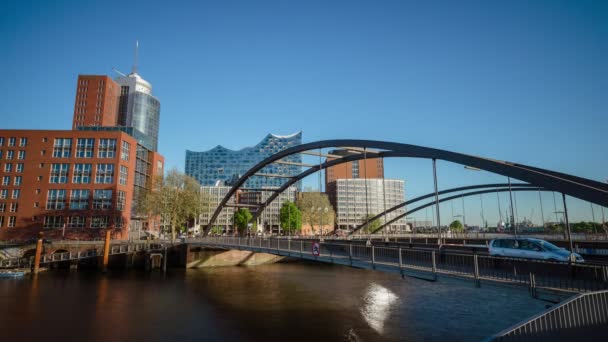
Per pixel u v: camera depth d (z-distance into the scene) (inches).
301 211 3993.6
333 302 1334.9
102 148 2741.1
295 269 2320.4
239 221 3983.8
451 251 726.5
